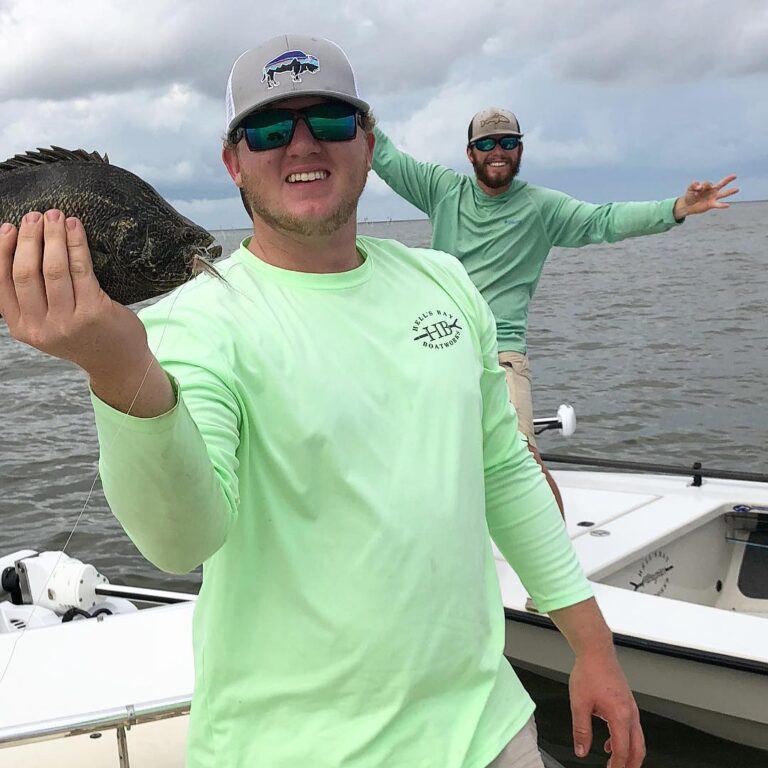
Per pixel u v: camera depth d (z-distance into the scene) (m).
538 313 17.97
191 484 1.22
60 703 2.42
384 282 1.69
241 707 1.50
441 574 1.52
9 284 1.07
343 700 1.47
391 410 1.56
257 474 1.47
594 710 1.90
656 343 13.79
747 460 8.10
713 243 49.09
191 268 1.23
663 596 4.20
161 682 2.51
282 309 1.55
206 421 1.34
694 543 4.41
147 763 2.50
